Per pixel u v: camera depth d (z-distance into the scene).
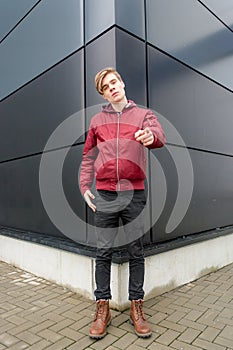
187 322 2.19
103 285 2.06
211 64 3.68
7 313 2.38
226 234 3.71
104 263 2.05
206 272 3.33
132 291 2.07
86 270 2.67
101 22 2.66
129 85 2.60
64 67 3.06
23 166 3.69
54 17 3.23
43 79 3.36
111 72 2.01
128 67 2.61
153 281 2.65
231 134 4.05
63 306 2.49
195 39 3.43
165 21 3.04
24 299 2.65
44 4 3.38
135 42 2.70
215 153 3.70
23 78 3.72
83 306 2.49
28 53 3.64
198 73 3.46
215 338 1.96
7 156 4.03
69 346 1.89
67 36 3.04
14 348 1.88
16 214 3.82
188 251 3.08
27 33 3.67
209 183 3.56
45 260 3.17
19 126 3.78
